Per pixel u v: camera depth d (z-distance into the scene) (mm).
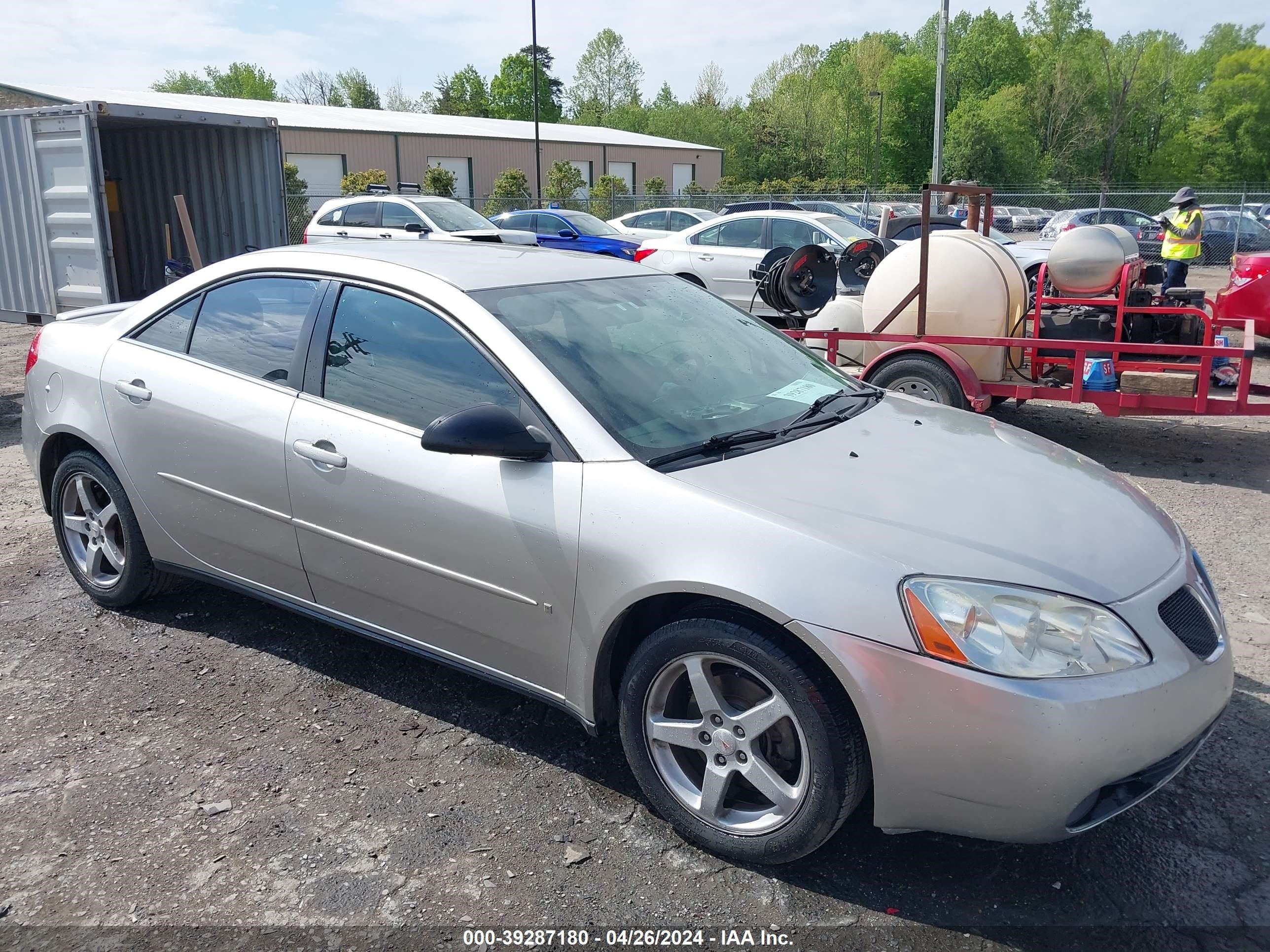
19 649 3943
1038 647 2311
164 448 3734
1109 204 34438
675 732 2725
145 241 13242
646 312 3576
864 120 72125
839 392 3609
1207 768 3131
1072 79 67812
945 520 2602
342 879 2615
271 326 3570
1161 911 2514
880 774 2391
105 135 13289
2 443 7430
